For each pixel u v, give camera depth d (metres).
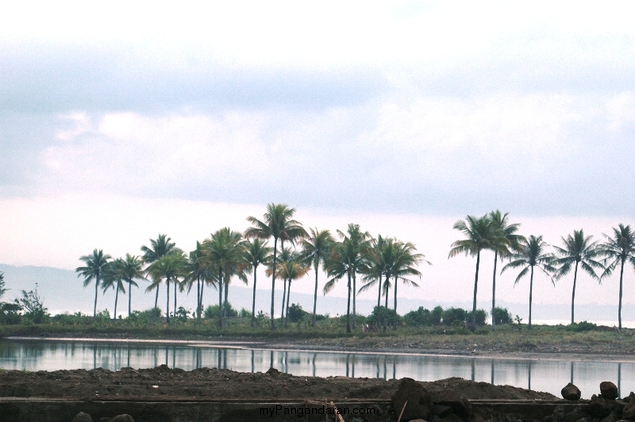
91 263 125.81
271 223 92.94
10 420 15.61
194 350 60.12
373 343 70.50
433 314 103.25
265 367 39.53
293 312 110.12
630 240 97.38
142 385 19.81
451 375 35.97
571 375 37.69
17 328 93.88
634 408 16.50
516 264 101.69
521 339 71.94
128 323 107.75
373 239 94.00
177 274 113.12
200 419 16.06
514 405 17.59
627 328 93.69
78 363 41.34
